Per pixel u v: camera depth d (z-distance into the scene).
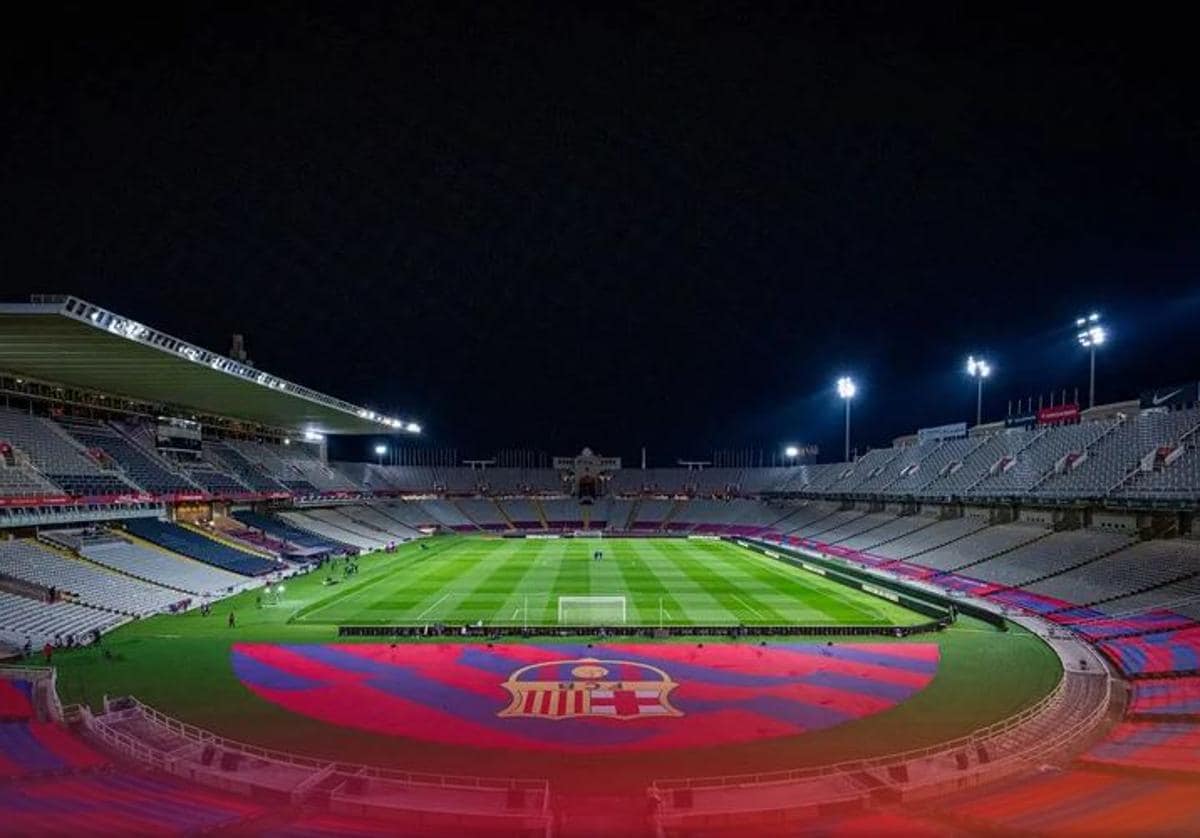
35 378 59.06
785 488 123.75
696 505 129.00
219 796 19.70
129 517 60.06
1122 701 29.50
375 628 41.78
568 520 127.50
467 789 21.55
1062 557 55.25
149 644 39.50
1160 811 17.44
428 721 28.52
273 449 102.19
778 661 36.47
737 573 68.88
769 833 17.62
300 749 25.77
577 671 34.81
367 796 20.44
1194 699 28.58
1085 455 62.47
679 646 39.34
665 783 22.98
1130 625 41.09
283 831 16.88
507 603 52.53
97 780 20.22
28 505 47.94
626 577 66.06
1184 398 60.91
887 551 74.75
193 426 79.12
